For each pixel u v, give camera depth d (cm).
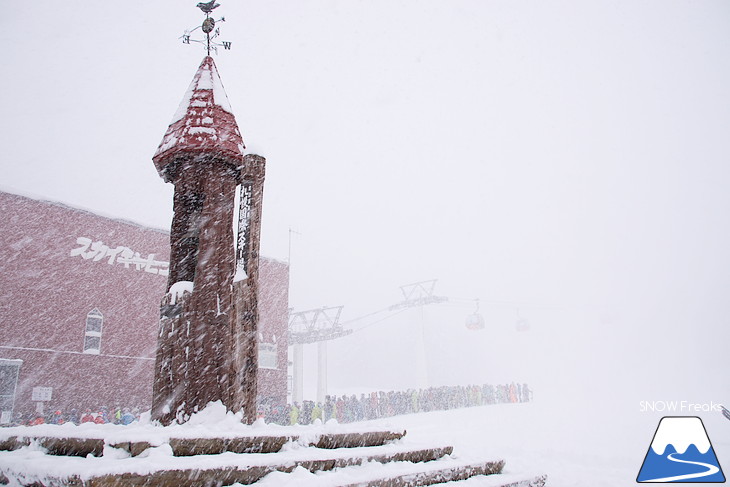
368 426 488
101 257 2045
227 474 316
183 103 546
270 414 2041
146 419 471
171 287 502
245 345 475
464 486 409
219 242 500
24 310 1817
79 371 1888
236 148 524
